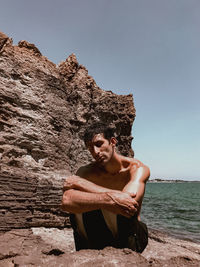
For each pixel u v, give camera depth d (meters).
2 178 6.89
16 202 6.98
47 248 4.20
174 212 22.97
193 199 46.03
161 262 2.33
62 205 2.37
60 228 7.80
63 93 10.55
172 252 5.44
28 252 3.57
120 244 2.37
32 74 9.43
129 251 2.14
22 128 8.52
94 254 2.12
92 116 11.34
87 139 2.73
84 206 2.24
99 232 2.41
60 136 9.77
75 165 10.27
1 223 6.43
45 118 9.34
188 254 5.41
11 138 8.12
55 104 9.95
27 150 8.54
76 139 10.62
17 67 9.02
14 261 2.39
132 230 2.32
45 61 10.42
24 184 7.37
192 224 15.49
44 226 7.44
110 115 11.61
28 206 7.28
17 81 8.90
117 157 2.75
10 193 6.93
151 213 21.69
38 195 7.63
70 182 2.48
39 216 7.43
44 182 7.98
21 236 5.26
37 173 8.29
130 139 12.30
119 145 11.90
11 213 6.77
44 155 8.91
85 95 11.31
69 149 10.12
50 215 7.71
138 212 2.45
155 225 14.74
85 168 2.89
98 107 11.52
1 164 7.41
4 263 2.49
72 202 2.29
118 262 1.92
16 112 8.51
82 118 10.96
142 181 2.53
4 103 8.26
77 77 11.48
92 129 2.76
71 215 2.51
